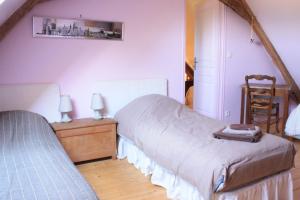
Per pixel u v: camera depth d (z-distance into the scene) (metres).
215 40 4.83
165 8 4.01
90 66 3.61
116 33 3.70
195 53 5.45
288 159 2.45
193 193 2.36
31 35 3.22
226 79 4.93
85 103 3.63
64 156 2.10
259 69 5.25
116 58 3.76
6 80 3.16
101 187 2.82
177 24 4.14
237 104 5.13
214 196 2.12
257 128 2.60
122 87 3.80
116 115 3.65
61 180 1.64
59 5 3.33
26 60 3.24
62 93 3.47
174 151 2.52
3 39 3.09
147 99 3.61
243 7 4.60
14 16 2.97
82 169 3.24
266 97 4.79
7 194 1.47
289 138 4.33
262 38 4.77
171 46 4.14
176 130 2.81
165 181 2.75
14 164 1.88
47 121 3.25
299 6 3.96
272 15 4.39
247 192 2.22
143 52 3.94
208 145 2.39
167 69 4.17
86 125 3.27
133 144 3.30
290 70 4.80
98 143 3.39
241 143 2.40
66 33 3.39
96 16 3.56
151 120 3.16
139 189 2.79
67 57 3.45
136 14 3.81
